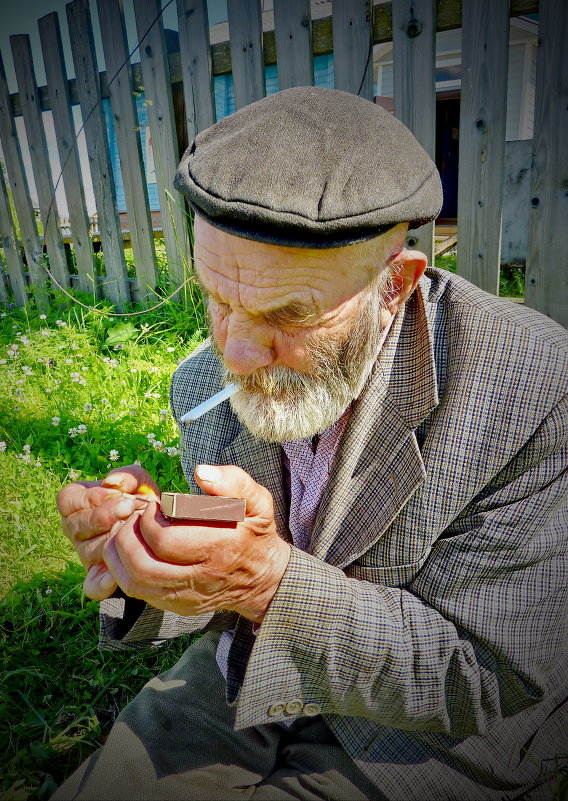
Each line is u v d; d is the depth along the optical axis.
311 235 0.41
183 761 0.56
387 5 1.45
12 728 0.77
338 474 0.54
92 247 2.30
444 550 0.51
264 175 0.41
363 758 0.53
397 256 0.49
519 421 0.50
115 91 1.99
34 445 1.38
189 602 0.45
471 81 1.38
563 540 0.51
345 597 0.48
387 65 5.47
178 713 0.59
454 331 0.54
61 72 2.12
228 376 0.53
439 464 0.51
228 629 0.65
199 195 0.42
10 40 2.20
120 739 0.57
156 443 1.30
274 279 0.44
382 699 0.51
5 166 2.43
